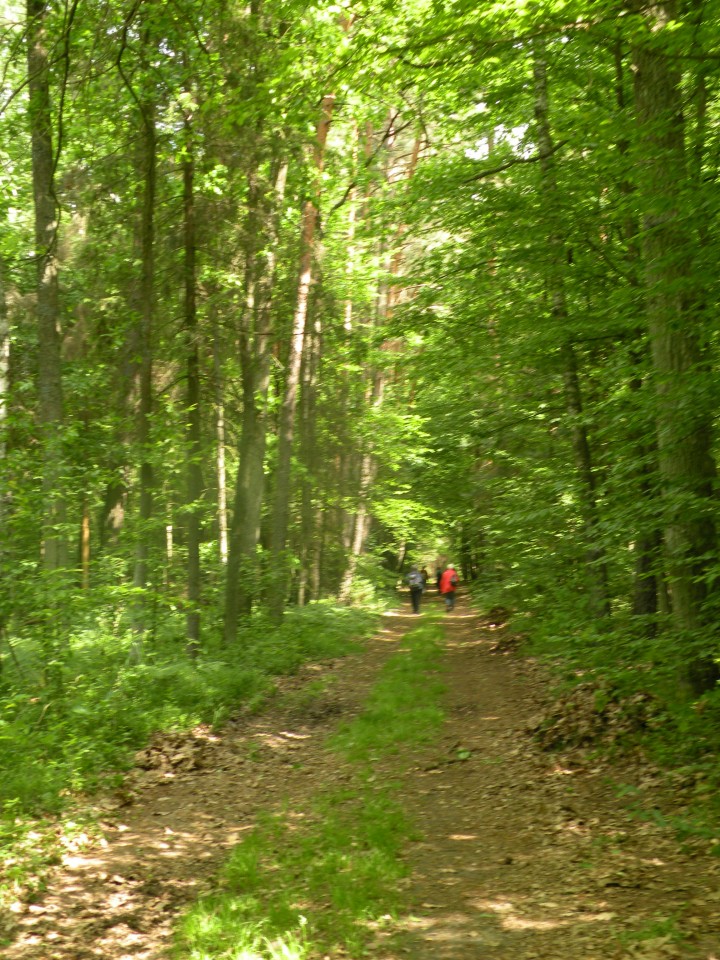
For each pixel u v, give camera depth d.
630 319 10.57
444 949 4.84
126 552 13.64
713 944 4.46
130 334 16.44
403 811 7.61
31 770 7.82
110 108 13.34
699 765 7.45
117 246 15.70
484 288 13.28
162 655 13.57
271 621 18.16
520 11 8.19
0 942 5.16
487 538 20.78
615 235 12.79
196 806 8.01
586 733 8.97
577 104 13.05
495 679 14.19
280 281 17.97
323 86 9.08
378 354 22.77
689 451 8.68
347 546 31.52
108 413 17.14
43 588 9.62
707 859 5.65
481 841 6.71
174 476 16.64
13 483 9.94
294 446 23.75
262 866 6.32
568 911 5.18
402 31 9.90
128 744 9.59
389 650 19.16
